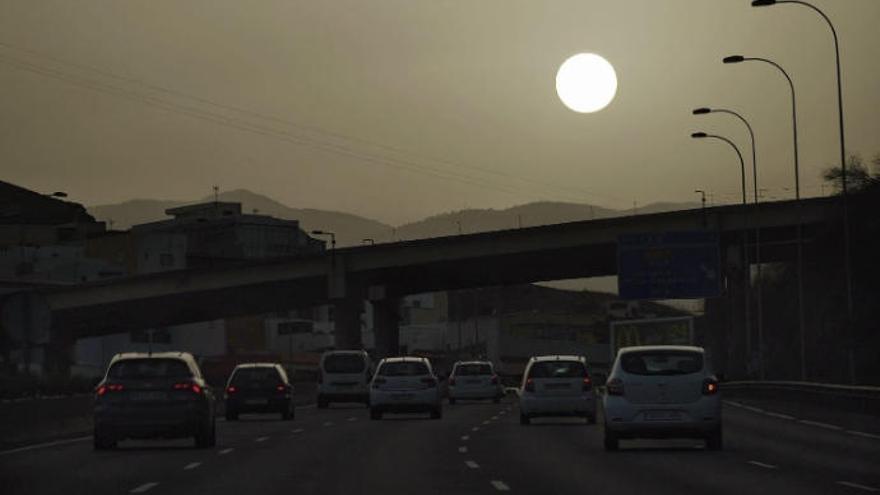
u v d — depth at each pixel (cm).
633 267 11125
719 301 15962
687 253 11081
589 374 6162
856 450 4125
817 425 5819
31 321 4512
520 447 4412
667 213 14625
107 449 4319
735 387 11800
